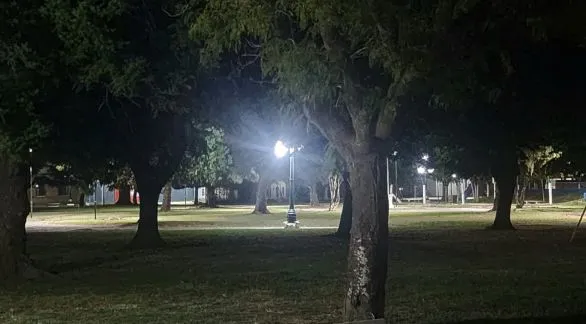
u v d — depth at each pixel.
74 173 33.25
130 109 20.95
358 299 9.92
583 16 9.28
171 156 26.86
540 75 16.28
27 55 13.63
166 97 17.08
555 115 20.28
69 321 12.12
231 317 12.21
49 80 14.55
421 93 9.96
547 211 59.28
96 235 34.69
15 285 16.59
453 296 14.17
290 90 10.29
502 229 36.09
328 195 103.06
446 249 24.86
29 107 14.18
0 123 14.20
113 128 21.86
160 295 14.79
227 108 19.61
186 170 51.75
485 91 11.37
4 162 17.30
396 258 21.75
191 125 24.23
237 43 11.63
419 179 106.75
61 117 18.11
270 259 21.97
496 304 13.18
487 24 9.23
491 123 22.31
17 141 14.46
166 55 16.02
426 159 44.00
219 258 22.48
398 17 8.96
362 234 10.03
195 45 14.59
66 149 20.70
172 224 43.75
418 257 22.06
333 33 9.70
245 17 9.80
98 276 18.23
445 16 8.85
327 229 37.41
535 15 9.34
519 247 25.73
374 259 9.98
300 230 36.78
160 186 27.58
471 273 17.81
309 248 25.72
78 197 87.19
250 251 24.81
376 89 9.89
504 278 16.83
